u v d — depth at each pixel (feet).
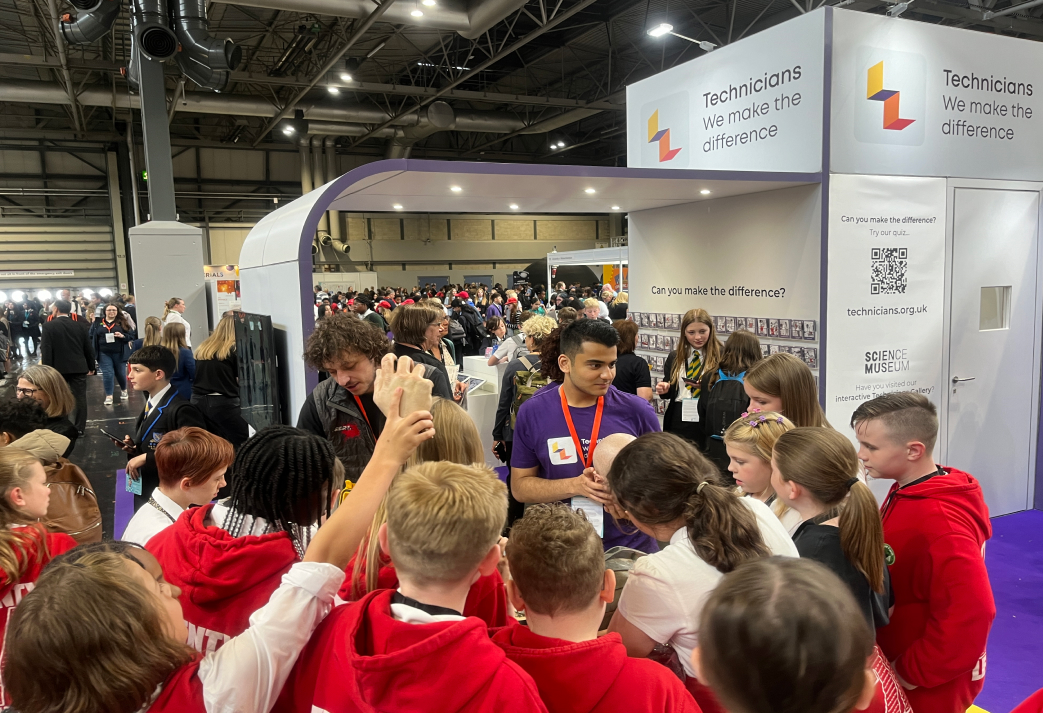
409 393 4.06
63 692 2.82
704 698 4.06
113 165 64.28
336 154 68.39
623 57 50.14
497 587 4.37
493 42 46.29
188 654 3.23
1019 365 14.79
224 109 49.34
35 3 35.12
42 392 10.56
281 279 11.16
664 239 16.21
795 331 13.01
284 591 3.43
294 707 3.45
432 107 53.01
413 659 2.90
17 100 45.37
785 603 2.25
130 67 29.81
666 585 4.10
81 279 64.85
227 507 4.53
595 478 5.85
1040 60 14.39
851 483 4.71
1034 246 14.78
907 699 5.39
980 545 5.51
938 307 13.66
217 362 13.70
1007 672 8.87
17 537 4.91
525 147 80.79
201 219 69.56
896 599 5.70
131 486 10.09
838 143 12.35
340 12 30.81
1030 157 14.52
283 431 4.46
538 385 11.70
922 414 5.83
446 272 84.17
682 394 12.35
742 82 13.99
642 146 17.39
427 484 3.34
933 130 13.28
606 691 3.28
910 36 12.83
